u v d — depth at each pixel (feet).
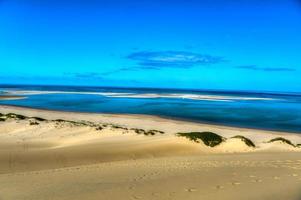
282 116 165.78
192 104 224.94
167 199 28.76
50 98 266.98
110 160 62.49
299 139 99.55
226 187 32.48
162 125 119.96
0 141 78.18
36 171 50.08
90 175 43.60
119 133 88.02
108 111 172.45
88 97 287.89
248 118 155.74
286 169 43.47
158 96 321.32
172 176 39.78
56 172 47.39
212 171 42.55
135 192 31.37
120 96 310.24
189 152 71.36
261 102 265.95
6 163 57.26
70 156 62.85
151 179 38.27
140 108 190.49
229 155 62.59
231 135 103.50
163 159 58.44
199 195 29.73
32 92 362.12
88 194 31.45
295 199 27.89
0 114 116.78
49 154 63.21
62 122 104.17
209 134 78.89
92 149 67.82
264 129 122.72
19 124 100.27
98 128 93.61
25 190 35.22
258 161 51.62
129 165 51.55
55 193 32.86
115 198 29.53
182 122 131.64
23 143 75.92
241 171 41.98
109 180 39.14
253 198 28.30
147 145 72.49
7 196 32.81
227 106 215.10
